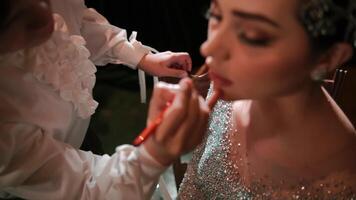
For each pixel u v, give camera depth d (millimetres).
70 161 885
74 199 860
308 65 553
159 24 2258
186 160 1357
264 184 676
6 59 816
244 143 712
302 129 633
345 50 547
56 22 883
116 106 2080
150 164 663
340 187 619
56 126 934
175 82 1124
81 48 940
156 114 624
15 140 830
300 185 645
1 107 826
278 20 506
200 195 805
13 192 955
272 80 553
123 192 784
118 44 1158
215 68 581
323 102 641
